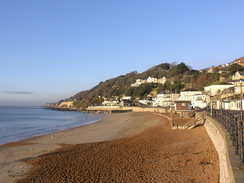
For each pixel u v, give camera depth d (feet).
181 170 40.70
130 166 45.32
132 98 480.64
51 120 217.56
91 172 42.93
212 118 65.10
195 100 252.01
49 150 66.95
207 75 353.51
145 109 314.55
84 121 198.08
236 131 30.40
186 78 412.98
